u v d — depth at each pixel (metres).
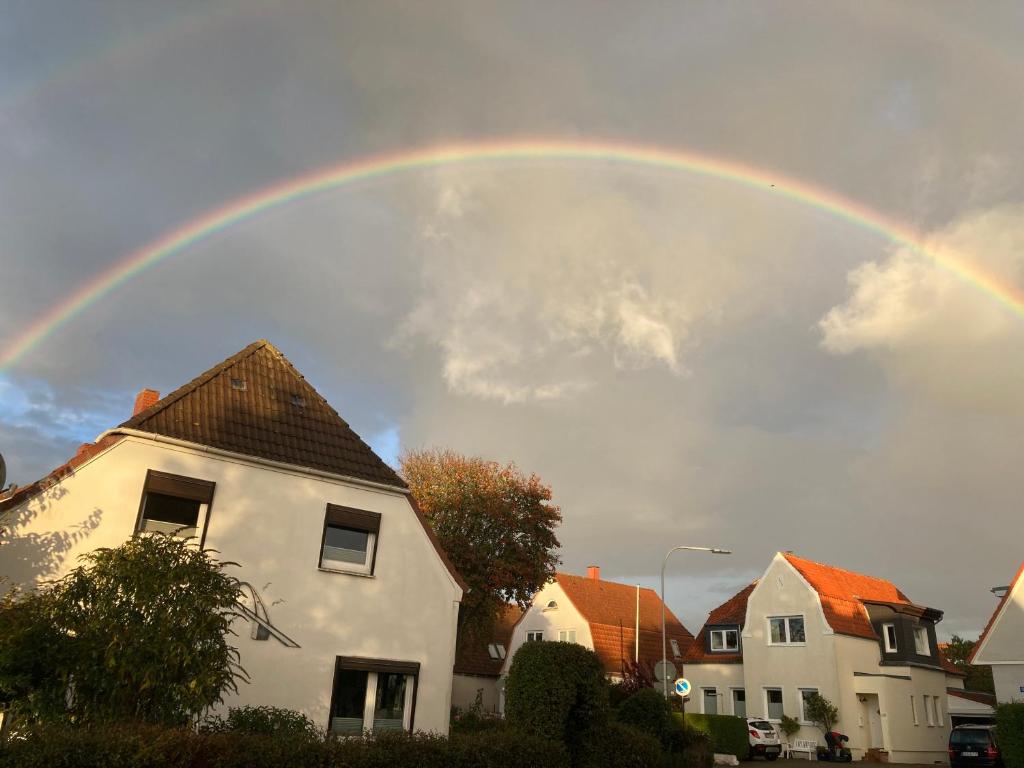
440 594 19.47
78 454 16.70
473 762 12.91
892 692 35.16
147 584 11.14
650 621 55.62
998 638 29.17
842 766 30.64
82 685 10.39
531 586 35.03
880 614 39.28
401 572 18.88
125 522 15.20
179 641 10.84
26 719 10.09
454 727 20.75
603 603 53.84
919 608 39.09
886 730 34.28
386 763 11.60
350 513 18.41
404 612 18.61
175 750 9.50
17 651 10.12
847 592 40.19
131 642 10.66
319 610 17.22
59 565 14.23
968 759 28.48
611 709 19.08
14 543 13.86
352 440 20.02
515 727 15.24
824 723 34.62
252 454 17.23
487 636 36.03
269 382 19.88
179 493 16.05
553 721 15.54
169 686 10.82
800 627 37.12
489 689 49.06
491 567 33.03
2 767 8.44
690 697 41.97
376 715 17.62
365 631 17.78
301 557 17.33
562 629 50.94
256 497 17.11
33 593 11.78
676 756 20.88
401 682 18.33
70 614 10.77
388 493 19.28
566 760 14.99
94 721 10.12
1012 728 23.94
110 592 11.09
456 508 34.38
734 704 40.16
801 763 31.62
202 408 17.58
